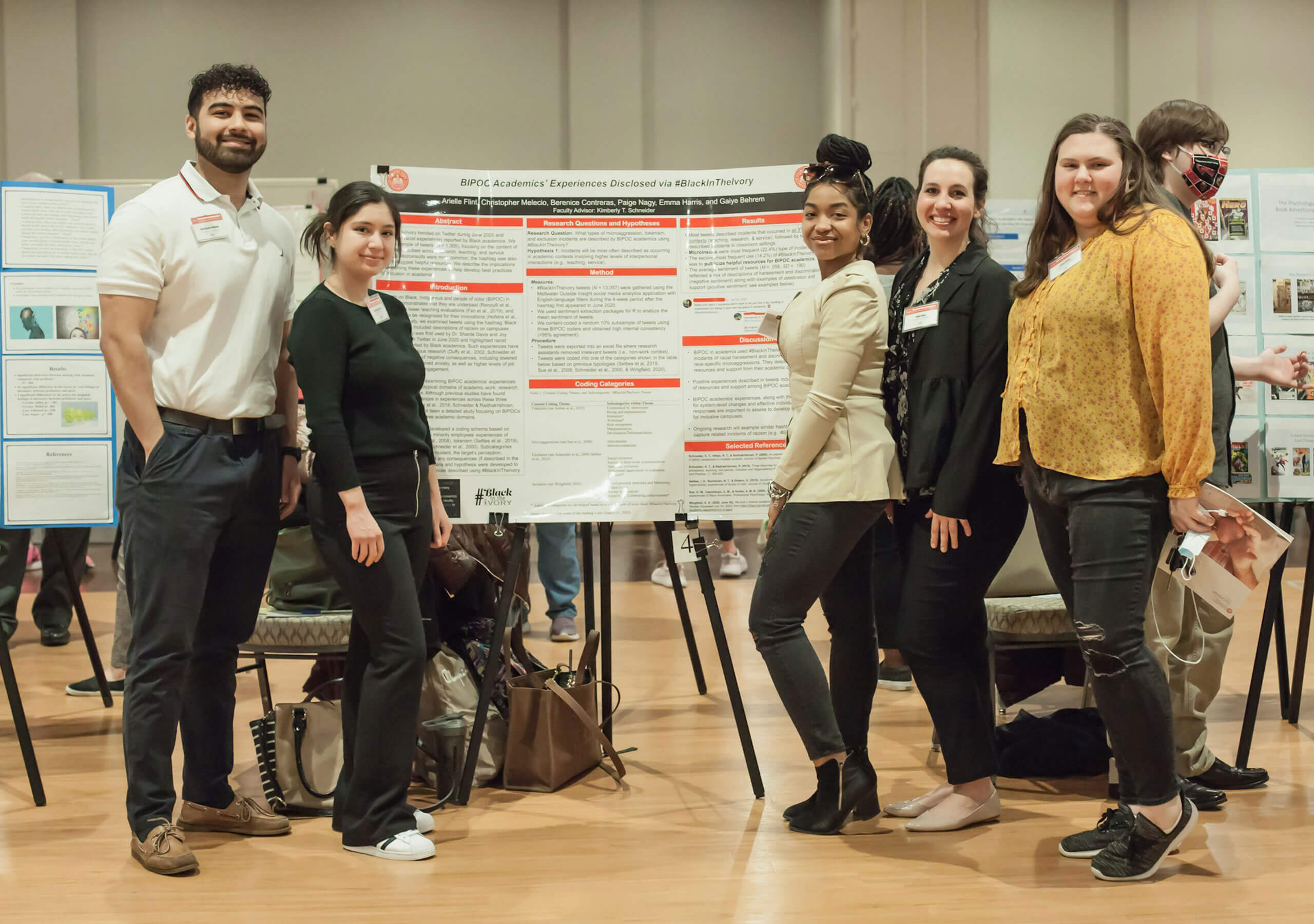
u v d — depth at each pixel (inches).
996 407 94.2
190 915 84.1
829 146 100.7
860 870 91.7
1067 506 88.2
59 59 323.0
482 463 113.5
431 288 113.1
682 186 115.1
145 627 93.8
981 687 101.5
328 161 341.1
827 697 98.3
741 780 117.0
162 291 94.6
